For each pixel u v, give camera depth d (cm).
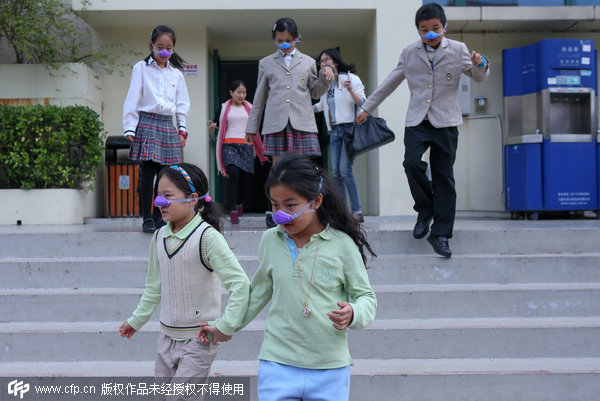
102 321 382
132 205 711
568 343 350
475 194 774
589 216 752
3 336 346
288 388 198
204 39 781
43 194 655
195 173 247
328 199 210
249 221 668
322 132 863
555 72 705
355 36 839
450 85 424
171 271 239
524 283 420
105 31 775
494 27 762
